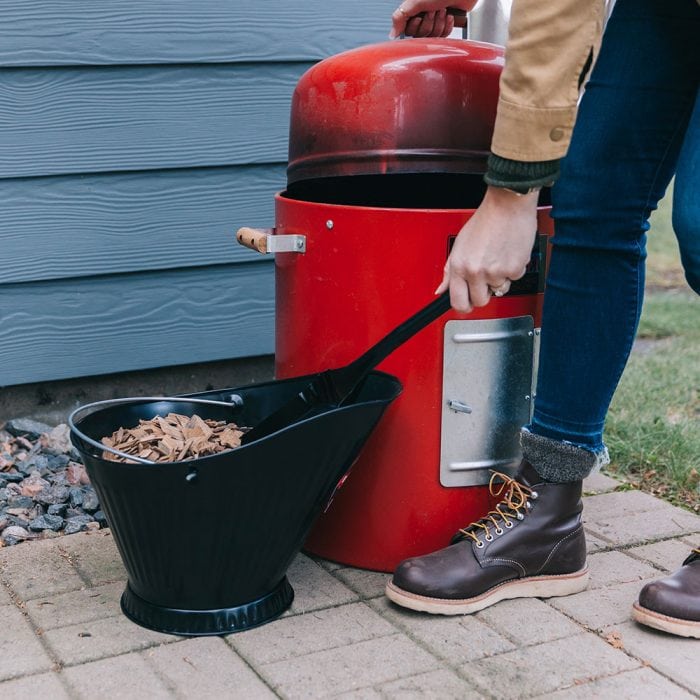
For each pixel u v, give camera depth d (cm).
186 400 169
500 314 164
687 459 223
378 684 139
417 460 167
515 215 134
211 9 228
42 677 139
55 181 223
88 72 221
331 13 239
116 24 220
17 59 213
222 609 152
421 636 152
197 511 140
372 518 171
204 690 137
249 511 143
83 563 174
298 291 173
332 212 164
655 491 213
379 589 167
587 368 155
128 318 236
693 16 144
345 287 165
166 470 136
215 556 146
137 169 229
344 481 171
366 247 161
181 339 242
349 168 162
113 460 146
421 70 159
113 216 230
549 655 147
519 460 172
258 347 251
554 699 136
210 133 234
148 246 234
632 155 148
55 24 215
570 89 127
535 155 129
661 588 152
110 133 225
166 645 148
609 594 166
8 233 221
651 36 145
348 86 162
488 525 161
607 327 154
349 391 156
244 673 141
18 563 174
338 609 160
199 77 231
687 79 147
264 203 244
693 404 267
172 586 149
